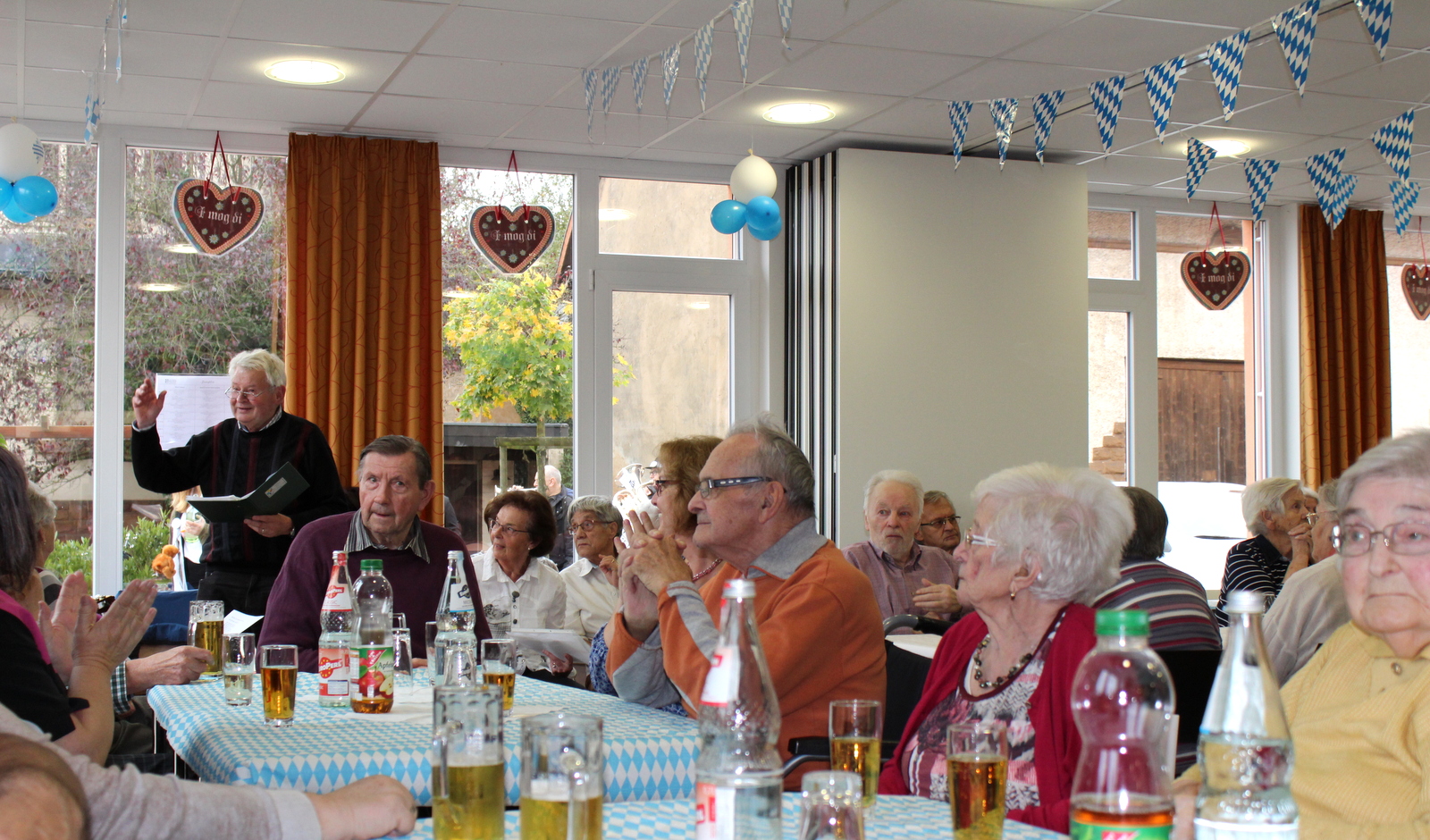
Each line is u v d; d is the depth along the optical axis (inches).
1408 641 59.6
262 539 169.2
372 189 221.9
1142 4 160.9
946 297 237.5
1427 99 204.4
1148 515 116.3
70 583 82.4
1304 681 67.2
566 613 170.1
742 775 46.4
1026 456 240.8
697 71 164.1
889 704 103.0
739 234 253.4
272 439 177.8
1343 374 285.4
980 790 52.1
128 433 214.7
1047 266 243.8
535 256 233.8
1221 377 289.0
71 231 213.6
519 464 237.0
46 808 31.7
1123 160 246.7
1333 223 216.2
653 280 246.4
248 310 220.7
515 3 159.5
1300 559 171.2
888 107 208.7
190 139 217.9
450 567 115.9
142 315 215.8
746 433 96.5
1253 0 158.7
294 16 163.8
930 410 235.6
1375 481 59.9
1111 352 280.7
